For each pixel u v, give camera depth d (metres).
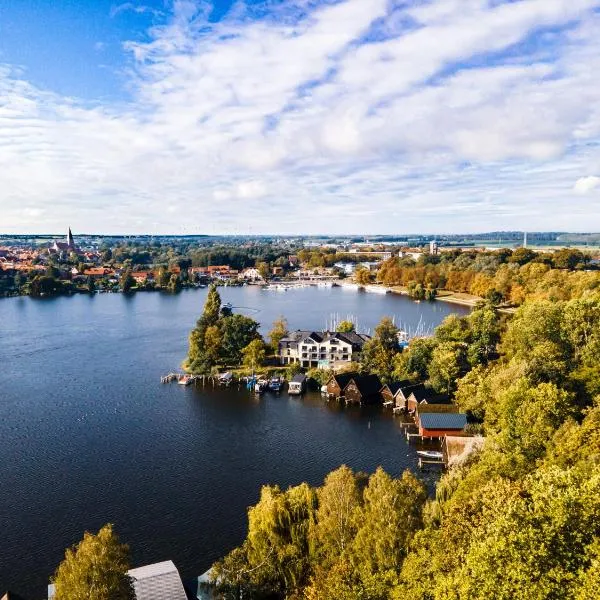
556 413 67.00
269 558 55.62
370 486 52.97
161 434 106.75
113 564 43.03
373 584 42.00
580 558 33.56
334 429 109.88
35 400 126.94
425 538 43.47
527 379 81.19
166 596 53.19
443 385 124.38
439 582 36.06
